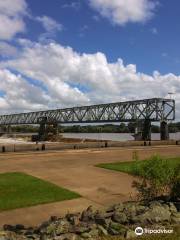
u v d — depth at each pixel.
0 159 34.38
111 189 19.20
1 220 13.52
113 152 42.81
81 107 100.31
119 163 30.66
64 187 19.72
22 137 146.38
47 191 18.47
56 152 42.59
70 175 24.09
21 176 23.44
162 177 12.90
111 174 24.47
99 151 44.25
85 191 18.69
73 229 9.84
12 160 33.50
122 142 56.03
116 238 9.14
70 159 34.44
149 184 14.25
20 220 13.54
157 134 131.62
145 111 78.88
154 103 77.19
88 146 51.94
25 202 16.03
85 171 25.97
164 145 59.19
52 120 111.62
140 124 79.94
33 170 26.59
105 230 9.75
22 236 9.73
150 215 10.41
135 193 18.00
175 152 43.44
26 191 18.38
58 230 9.82
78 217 11.27
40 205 15.66
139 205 11.52
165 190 13.66
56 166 28.95
